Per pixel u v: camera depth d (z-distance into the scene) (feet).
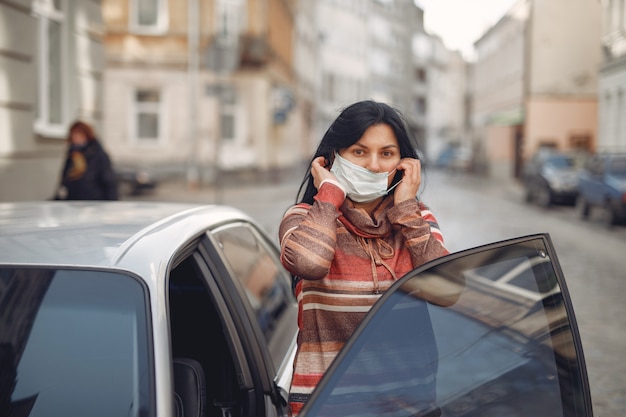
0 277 7.20
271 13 104.73
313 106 174.40
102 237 7.88
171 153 97.55
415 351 5.99
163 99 97.55
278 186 102.94
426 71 298.97
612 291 30.17
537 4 121.70
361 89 227.40
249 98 100.12
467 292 6.31
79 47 42.63
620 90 91.30
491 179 159.84
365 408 5.65
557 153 81.00
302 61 152.25
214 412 9.70
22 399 6.65
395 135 7.48
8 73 34.53
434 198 88.69
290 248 6.93
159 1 96.37
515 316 6.26
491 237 48.34
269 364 9.54
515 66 139.95
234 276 9.71
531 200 82.43
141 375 6.69
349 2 213.25
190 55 96.89
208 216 10.31
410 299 6.14
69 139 27.17
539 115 123.24
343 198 7.18
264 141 101.14
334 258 7.14
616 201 54.03
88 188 26.96
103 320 6.95
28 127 36.63
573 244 46.09
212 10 97.14
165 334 6.93
